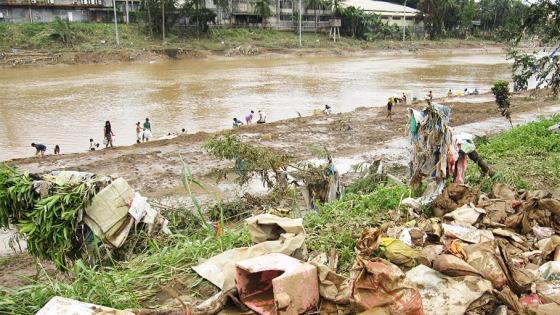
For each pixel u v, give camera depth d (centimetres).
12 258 934
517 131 1499
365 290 380
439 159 692
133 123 2622
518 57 1817
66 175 694
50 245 639
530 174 945
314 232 600
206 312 402
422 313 367
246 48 6700
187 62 5909
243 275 416
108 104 3119
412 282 392
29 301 454
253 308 400
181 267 517
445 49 8525
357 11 8312
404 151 1805
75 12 6412
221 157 1095
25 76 4431
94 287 449
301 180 1025
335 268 486
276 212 804
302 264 412
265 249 489
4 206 657
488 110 2625
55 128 2486
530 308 387
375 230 521
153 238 673
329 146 1877
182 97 3428
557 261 479
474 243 512
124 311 375
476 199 671
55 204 639
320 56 7062
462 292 395
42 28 5734
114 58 5594
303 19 8431
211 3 7531
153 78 4422
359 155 1736
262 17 7819
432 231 546
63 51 5453
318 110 2764
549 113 2522
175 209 866
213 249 559
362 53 7538
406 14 9631
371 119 2477
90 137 2325
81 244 655
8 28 5541
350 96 3622
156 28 6581
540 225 612
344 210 711
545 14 1658
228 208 991
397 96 3525
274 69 5362
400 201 706
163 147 1848
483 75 5059
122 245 658
